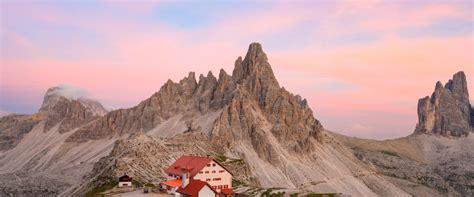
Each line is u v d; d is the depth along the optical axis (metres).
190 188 182.38
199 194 178.12
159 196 193.75
